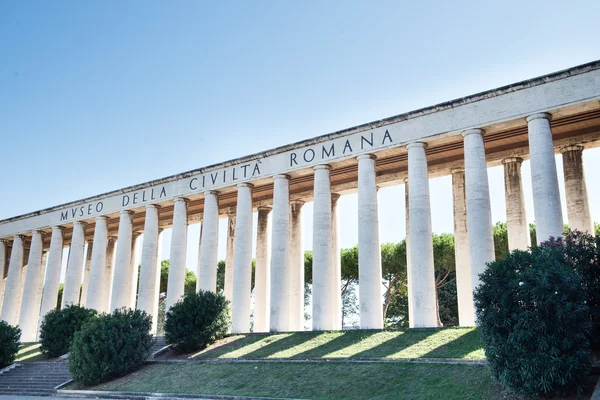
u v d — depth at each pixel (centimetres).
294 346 2586
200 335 2886
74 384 2719
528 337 1482
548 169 2384
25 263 5247
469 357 1914
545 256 1606
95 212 4231
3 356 3294
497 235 4106
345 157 3017
